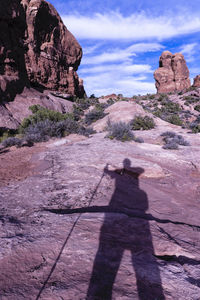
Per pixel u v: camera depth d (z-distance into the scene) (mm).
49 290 2102
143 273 2471
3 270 2377
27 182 6680
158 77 104062
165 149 14094
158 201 6000
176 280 2393
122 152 11312
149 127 25422
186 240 3715
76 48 59594
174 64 102625
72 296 2029
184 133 23047
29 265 2510
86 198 5457
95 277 2346
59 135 16578
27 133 16625
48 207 4801
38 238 3143
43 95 36812
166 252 3139
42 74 44719
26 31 41281
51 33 48875
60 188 6094
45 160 9867
